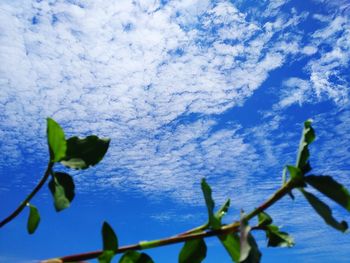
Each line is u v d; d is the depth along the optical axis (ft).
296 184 0.69
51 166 0.74
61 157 0.74
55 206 0.71
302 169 0.69
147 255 0.73
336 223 0.63
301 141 0.71
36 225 0.75
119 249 0.71
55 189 0.73
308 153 0.70
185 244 0.79
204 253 0.78
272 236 0.81
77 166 0.74
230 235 0.73
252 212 0.71
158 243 0.72
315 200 0.66
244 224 0.60
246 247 0.57
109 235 0.70
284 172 0.70
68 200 0.73
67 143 0.76
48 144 0.74
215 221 0.73
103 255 0.69
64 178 0.74
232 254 0.73
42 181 0.74
